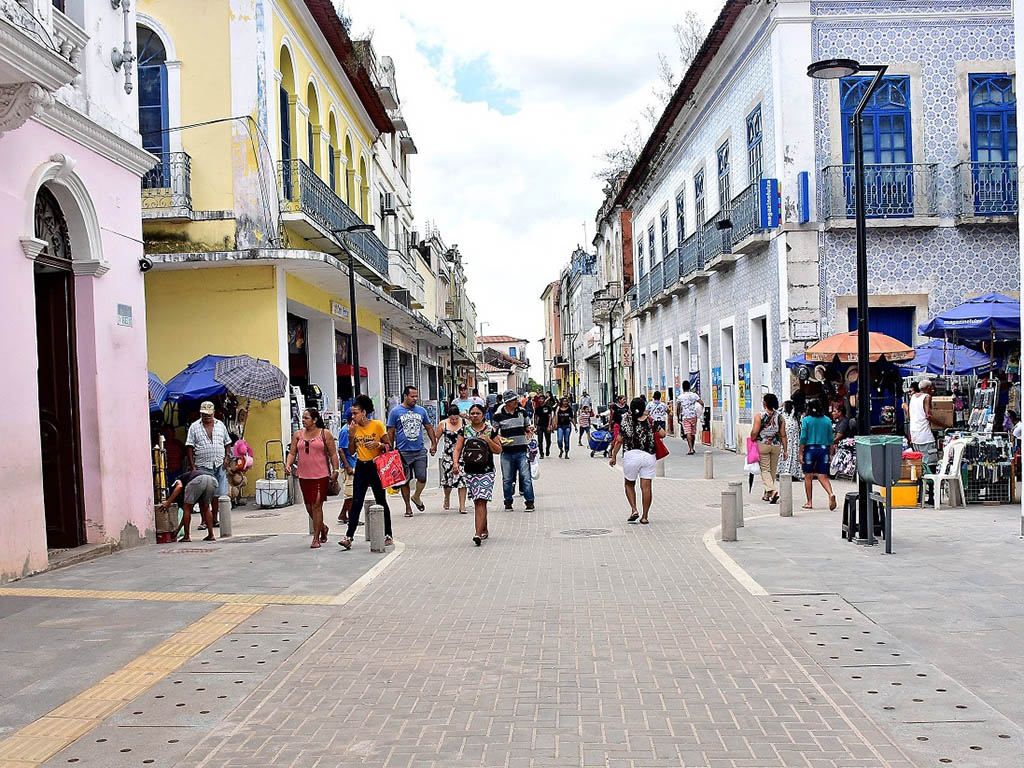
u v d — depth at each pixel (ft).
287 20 64.95
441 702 17.75
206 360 58.13
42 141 32.65
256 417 59.98
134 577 31.12
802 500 50.26
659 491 57.06
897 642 21.09
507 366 389.60
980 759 14.42
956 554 31.42
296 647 22.02
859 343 35.58
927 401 48.16
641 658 20.35
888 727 15.85
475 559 34.06
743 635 22.04
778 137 64.49
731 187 79.05
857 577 28.25
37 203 33.94
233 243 59.41
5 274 30.32
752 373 74.69
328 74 78.59
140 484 39.58
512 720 16.63
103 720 17.12
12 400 30.40
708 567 30.81
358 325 88.69
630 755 14.89
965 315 48.78
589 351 211.61
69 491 35.58
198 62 59.93
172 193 58.90
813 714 16.57
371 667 20.24
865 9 63.82
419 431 49.39
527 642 21.93
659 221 119.03
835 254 64.18
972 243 63.67
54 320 35.68
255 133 59.67
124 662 20.85
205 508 41.32
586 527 41.75
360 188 96.84
